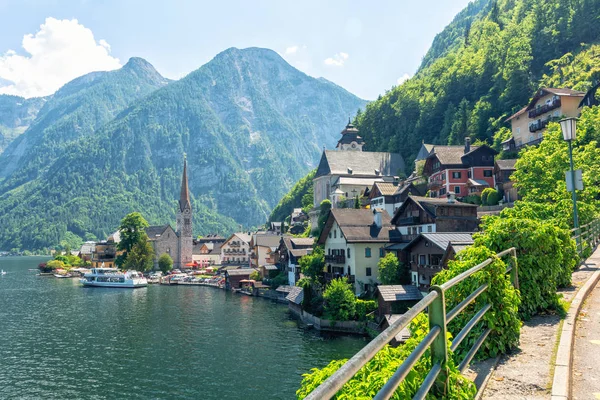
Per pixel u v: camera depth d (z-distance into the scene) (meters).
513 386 7.46
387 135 177.00
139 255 143.12
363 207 104.56
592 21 143.00
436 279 10.10
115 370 43.78
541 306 12.05
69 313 76.06
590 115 65.38
